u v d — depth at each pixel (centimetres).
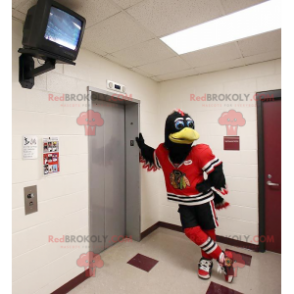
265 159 252
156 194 324
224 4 146
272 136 247
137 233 286
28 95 159
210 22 168
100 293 188
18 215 155
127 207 293
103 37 188
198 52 221
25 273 160
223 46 209
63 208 186
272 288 193
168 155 220
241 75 260
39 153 167
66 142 188
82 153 202
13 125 151
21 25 153
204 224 212
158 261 238
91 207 221
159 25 171
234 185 266
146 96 298
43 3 123
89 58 212
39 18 125
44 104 170
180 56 230
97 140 250
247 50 217
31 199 162
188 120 206
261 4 147
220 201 230
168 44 203
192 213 215
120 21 164
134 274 215
